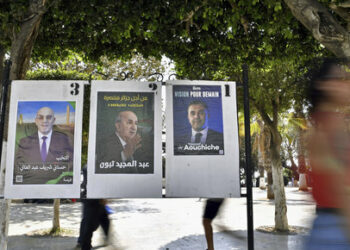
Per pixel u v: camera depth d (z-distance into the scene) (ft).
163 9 18.28
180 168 11.72
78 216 45.29
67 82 12.09
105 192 11.43
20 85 11.98
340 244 5.82
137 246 25.14
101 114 11.83
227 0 19.13
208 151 11.86
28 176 11.55
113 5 15.90
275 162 33.35
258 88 30.96
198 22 20.85
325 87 6.23
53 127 11.84
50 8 17.40
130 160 11.64
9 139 11.68
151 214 47.42
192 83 12.23
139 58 48.70
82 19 17.69
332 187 5.98
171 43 21.68
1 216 13.97
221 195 11.62
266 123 33.37
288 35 19.61
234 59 22.97
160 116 11.94
